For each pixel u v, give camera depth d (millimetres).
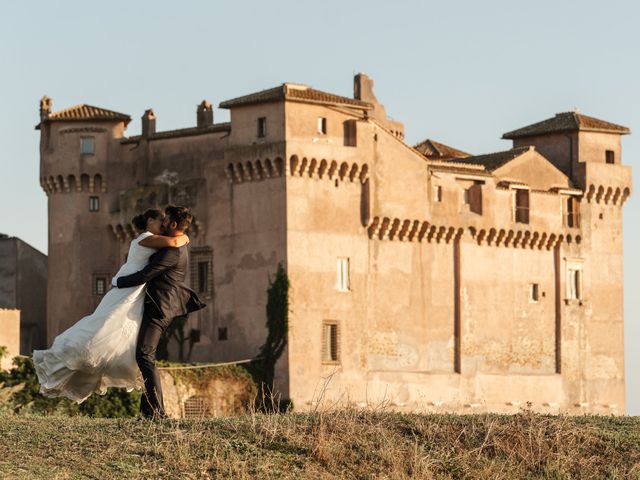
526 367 131625
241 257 118250
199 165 121812
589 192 136500
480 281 128250
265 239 116750
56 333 128250
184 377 111500
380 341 121125
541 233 132375
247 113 118188
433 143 142375
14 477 38844
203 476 40469
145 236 41219
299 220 116250
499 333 129625
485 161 134625
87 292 127562
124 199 125625
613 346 137875
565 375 134000
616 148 139375
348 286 119188
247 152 117188
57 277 128375
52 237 128625
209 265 120125
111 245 127812
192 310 41969
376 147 120500
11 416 45844
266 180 116875
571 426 47125
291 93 116000
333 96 119250
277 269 115812
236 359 117688
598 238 137250
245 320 117625
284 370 115375
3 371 99750
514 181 131125
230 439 42875
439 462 43812
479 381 127438
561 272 134375
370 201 120125
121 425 43188
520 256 131750
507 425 46125
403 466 43031
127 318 41125
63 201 128250
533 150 133875
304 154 116000
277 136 116250
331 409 46656
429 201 124375
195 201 121250
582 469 45062
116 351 41094
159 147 124375
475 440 45312
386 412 47500
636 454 46031
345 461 42875
